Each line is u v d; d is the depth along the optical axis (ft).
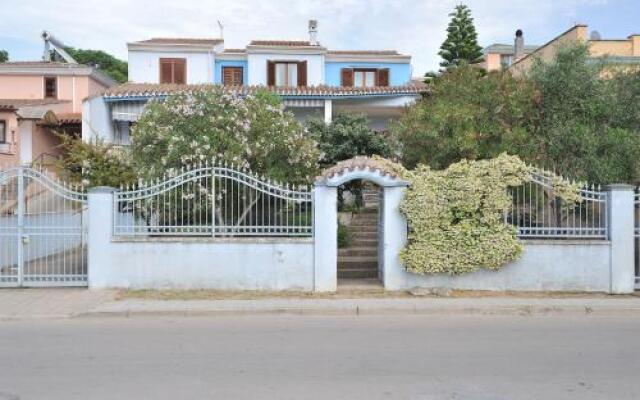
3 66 100.53
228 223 40.93
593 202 40.06
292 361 23.50
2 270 40.16
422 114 49.70
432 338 27.68
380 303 35.60
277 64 92.17
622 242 39.50
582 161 44.86
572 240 39.68
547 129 47.98
